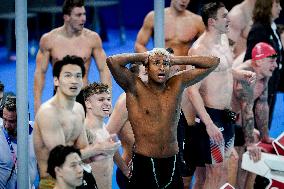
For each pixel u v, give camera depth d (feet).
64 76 46.83
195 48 56.24
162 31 46.73
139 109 44.78
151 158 45.01
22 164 45.78
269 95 68.54
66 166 42.55
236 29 74.28
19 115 45.37
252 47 67.21
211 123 55.67
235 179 60.23
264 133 61.57
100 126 51.90
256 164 56.65
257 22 67.97
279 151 56.24
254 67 60.44
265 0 67.36
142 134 45.01
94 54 65.72
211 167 57.52
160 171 45.27
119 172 55.42
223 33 56.80
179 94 44.91
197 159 57.21
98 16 128.88
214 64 45.37
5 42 131.34
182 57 45.34
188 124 57.11
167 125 44.86
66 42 64.54
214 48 56.49
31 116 81.35
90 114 51.65
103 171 52.08
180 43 70.69
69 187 43.09
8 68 110.32
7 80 101.19
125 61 43.93
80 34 65.16
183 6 70.18
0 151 52.90
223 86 57.00
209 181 57.82
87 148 46.09
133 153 46.03
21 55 44.91
